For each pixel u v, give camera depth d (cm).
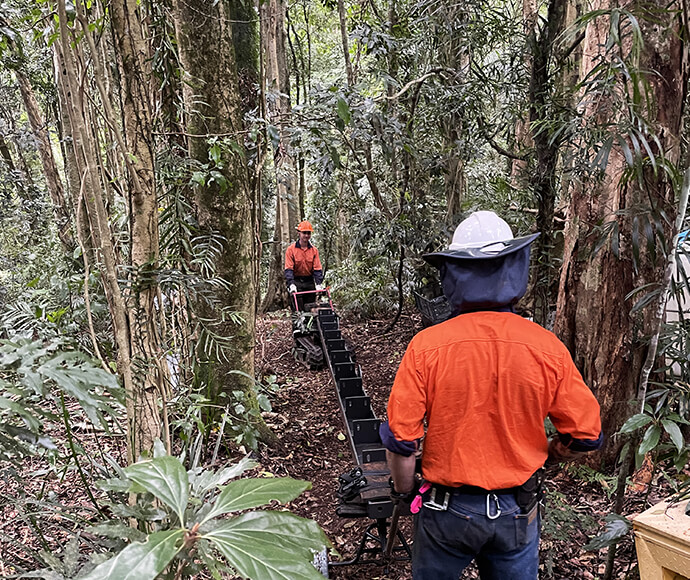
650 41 279
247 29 580
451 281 172
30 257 705
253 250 413
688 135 278
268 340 764
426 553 177
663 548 185
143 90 184
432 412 166
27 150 780
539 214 428
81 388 106
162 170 312
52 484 297
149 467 104
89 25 181
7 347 108
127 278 206
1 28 297
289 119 372
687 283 202
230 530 96
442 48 532
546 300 446
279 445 417
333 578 266
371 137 451
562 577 248
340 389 451
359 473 272
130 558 82
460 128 573
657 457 216
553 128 338
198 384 393
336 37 1167
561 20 388
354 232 732
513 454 162
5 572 143
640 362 321
